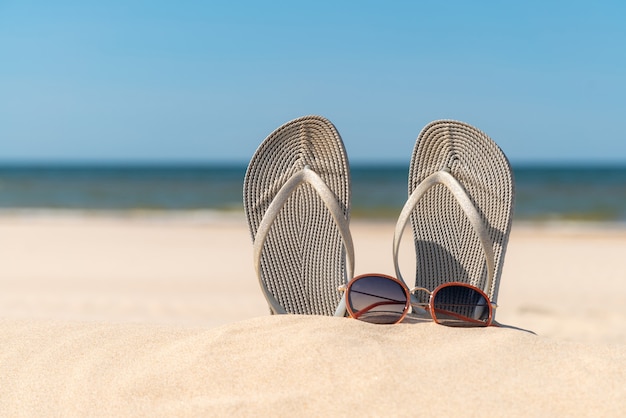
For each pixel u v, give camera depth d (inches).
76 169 1232.8
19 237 164.4
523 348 38.4
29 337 42.6
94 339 42.0
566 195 391.5
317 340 38.6
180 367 38.5
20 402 37.5
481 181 45.5
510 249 144.0
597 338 63.2
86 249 140.4
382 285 42.2
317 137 46.0
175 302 78.6
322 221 47.0
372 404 35.5
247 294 87.0
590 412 34.7
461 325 41.6
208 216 247.8
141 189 469.1
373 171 1013.8
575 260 126.3
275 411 35.5
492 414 34.8
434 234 46.5
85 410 36.7
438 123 45.9
